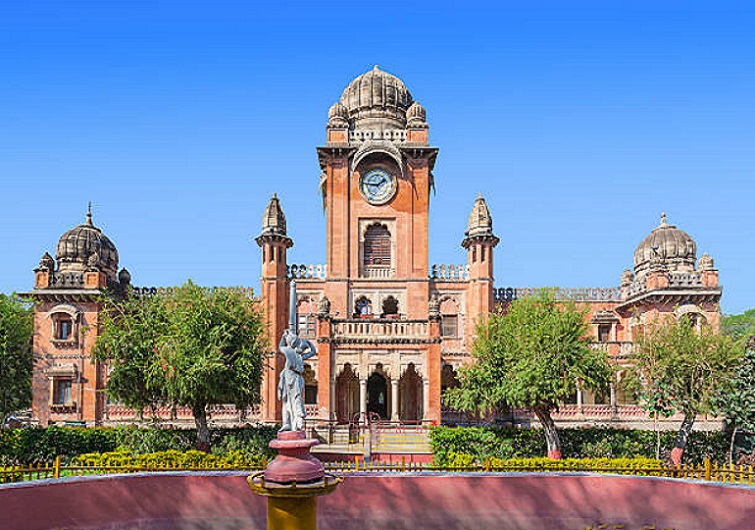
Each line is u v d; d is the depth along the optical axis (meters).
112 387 27.05
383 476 14.70
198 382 24.89
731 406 27.16
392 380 33.94
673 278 39.00
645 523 14.16
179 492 14.67
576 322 26.81
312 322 41.38
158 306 28.25
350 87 45.38
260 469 16.47
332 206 41.72
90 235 43.84
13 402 39.53
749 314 69.44
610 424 37.06
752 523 12.95
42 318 39.72
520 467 18.02
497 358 27.38
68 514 13.48
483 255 41.50
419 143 42.06
